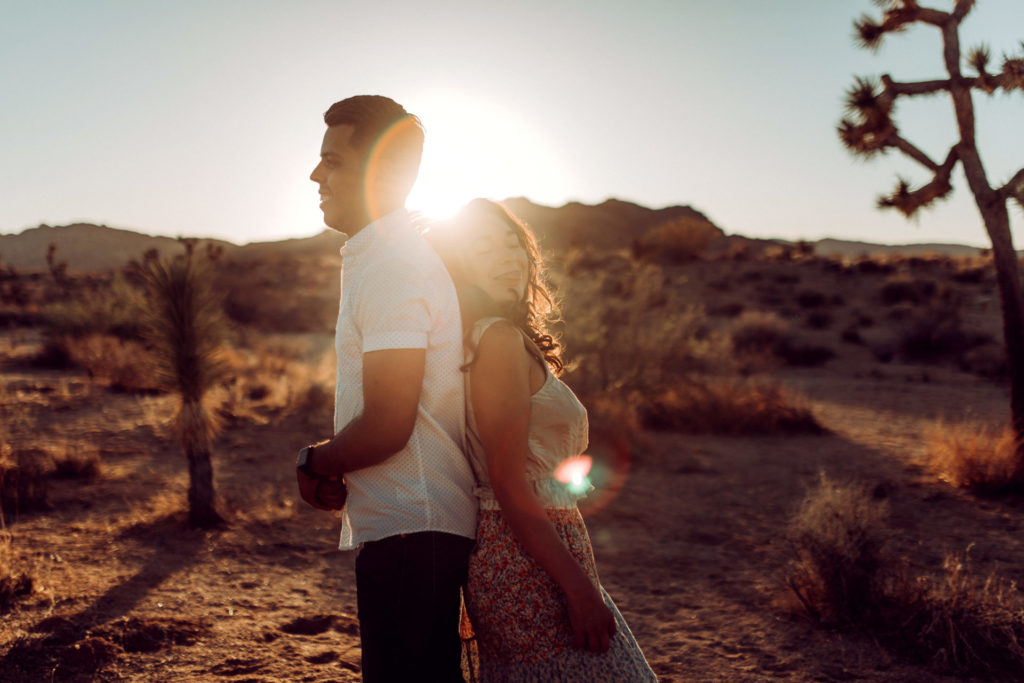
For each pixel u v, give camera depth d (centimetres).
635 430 1029
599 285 1285
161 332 617
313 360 2192
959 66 866
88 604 436
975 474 814
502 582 187
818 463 987
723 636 438
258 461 916
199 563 536
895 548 604
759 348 2395
